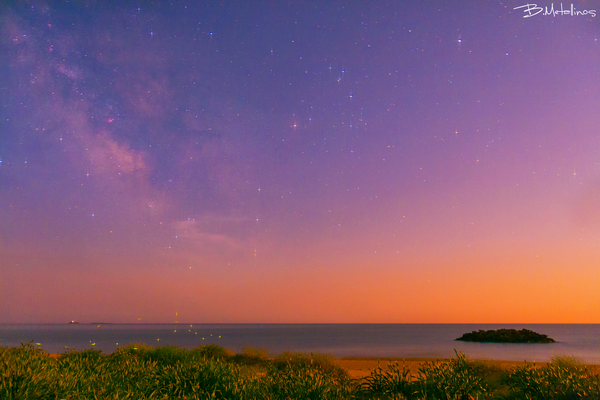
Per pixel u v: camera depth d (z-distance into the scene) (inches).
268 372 313.4
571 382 237.1
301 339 2608.3
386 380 279.6
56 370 261.3
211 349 645.3
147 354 485.1
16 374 217.3
